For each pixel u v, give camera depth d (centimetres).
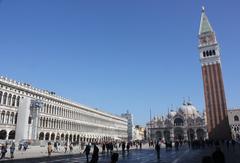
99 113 17862
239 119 19150
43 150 7288
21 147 7044
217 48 14025
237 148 7212
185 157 4828
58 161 4025
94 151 2536
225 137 12525
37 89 11306
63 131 12912
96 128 17088
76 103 14612
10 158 4453
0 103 9200
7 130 9338
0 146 5631
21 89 10300
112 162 2373
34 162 3778
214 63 13875
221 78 13500
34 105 9881
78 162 3866
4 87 9431
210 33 14488
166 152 6800
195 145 8738
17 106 10006
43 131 11131
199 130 19750
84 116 15562
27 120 9431
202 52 14375
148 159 4500
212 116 13125
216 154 1598
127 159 4550
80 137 14712
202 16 15412
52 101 12238
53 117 12112
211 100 13375
